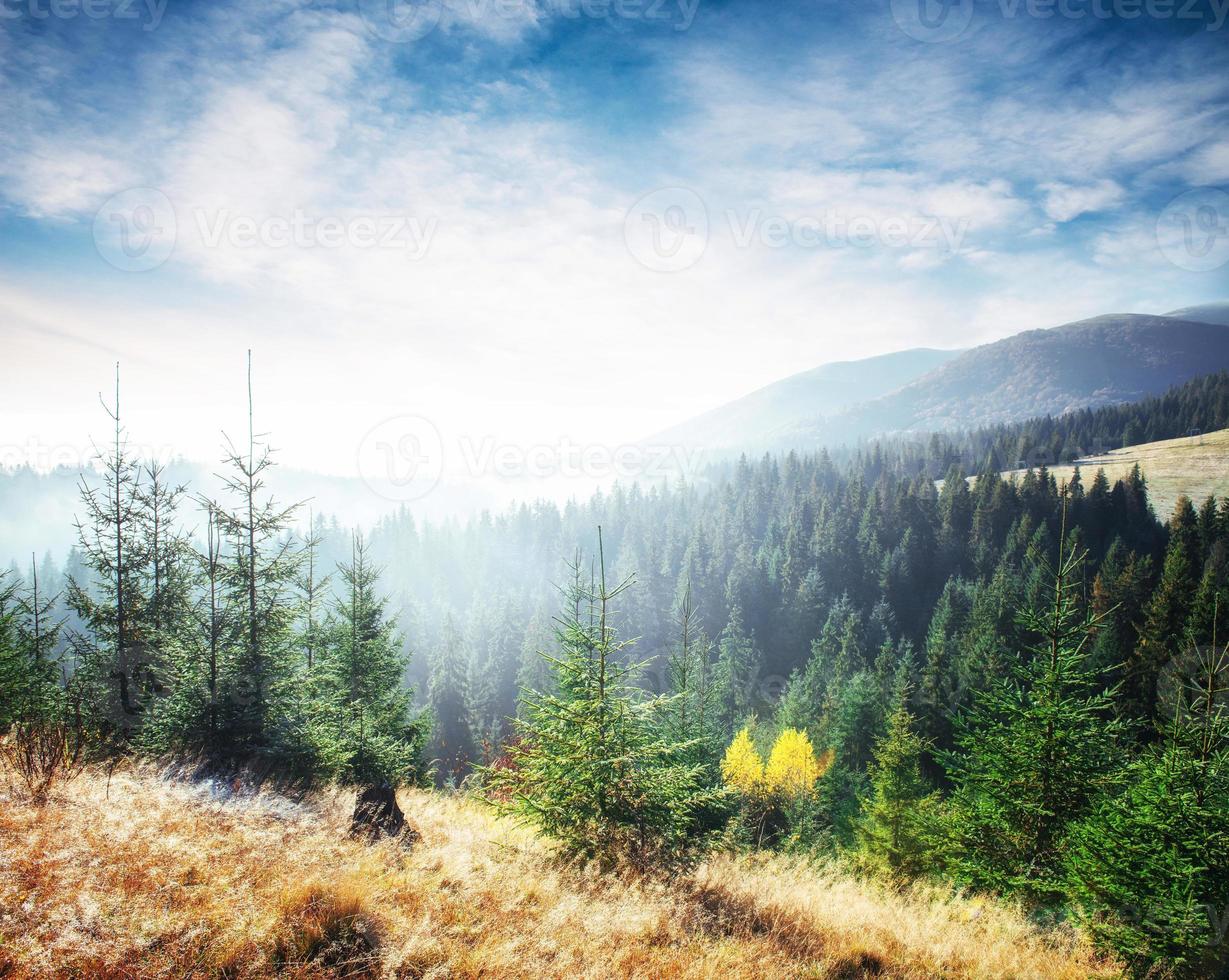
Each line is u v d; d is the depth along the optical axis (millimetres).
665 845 8312
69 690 12445
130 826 6125
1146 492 105250
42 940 4199
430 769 21656
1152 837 7875
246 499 12406
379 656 19188
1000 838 10031
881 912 8141
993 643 39281
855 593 82500
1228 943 6777
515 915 5906
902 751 19594
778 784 30797
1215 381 173625
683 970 5414
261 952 4438
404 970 4672
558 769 8578
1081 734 9773
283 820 7500
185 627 12031
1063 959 7277
